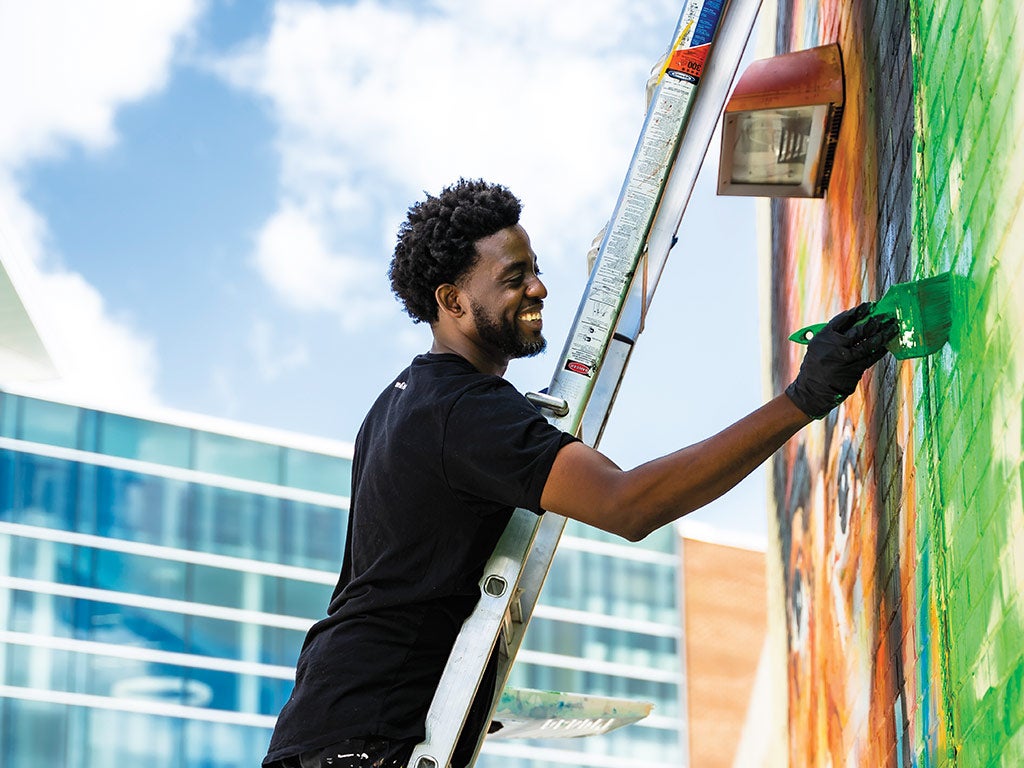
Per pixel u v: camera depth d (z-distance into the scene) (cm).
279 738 283
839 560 501
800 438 621
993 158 244
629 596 2475
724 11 354
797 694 655
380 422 304
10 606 2091
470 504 283
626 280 324
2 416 2144
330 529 2350
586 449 271
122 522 2197
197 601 2220
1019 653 229
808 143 475
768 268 780
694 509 265
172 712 2159
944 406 289
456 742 278
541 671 2369
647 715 380
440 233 301
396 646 284
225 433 2312
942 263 290
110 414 2231
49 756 2059
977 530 259
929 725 319
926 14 309
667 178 335
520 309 299
